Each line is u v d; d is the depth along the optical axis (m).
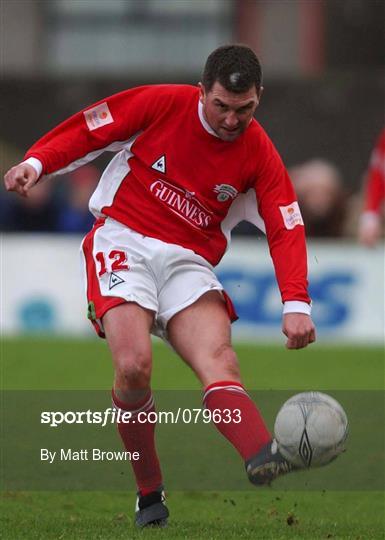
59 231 56.22
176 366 41.12
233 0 100.06
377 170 47.19
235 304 51.34
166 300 19.88
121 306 19.28
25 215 56.28
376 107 59.06
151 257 19.78
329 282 51.19
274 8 96.06
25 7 100.69
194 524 20.03
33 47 101.31
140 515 19.83
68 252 52.53
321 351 45.84
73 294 52.53
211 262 20.39
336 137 59.12
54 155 19.83
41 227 56.31
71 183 56.28
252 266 51.25
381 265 51.06
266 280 51.16
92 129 20.05
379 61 92.44
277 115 59.41
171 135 19.89
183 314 19.78
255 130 20.08
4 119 60.91
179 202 20.00
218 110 19.06
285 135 59.38
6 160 60.72
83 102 61.12
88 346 46.44
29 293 52.62
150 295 19.62
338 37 93.00
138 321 19.16
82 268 20.55
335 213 56.75
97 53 102.00
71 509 21.72
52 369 39.72
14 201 56.47
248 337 51.19
